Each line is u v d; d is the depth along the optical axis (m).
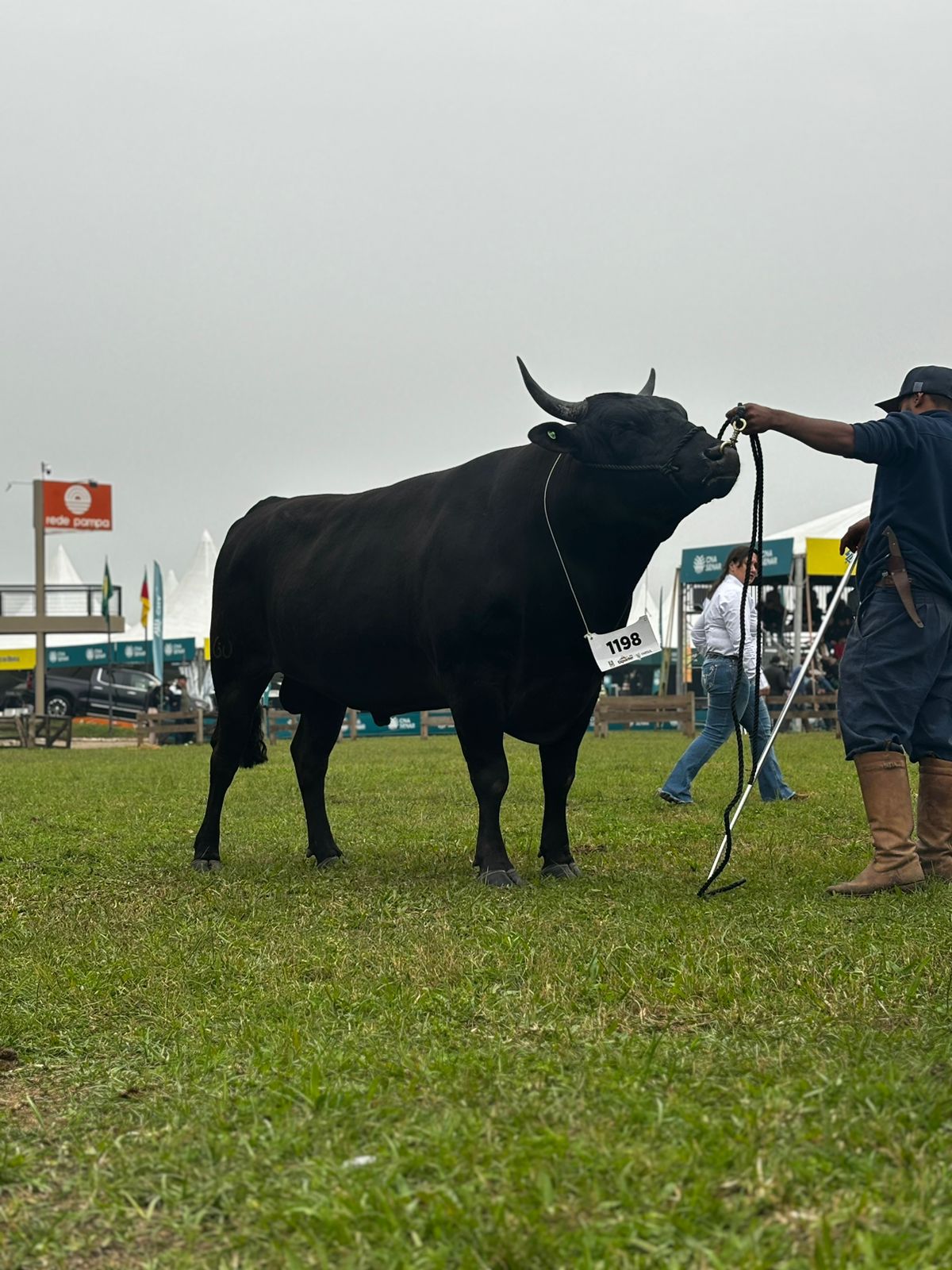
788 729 29.08
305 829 11.09
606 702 29.77
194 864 9.06
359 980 5.20
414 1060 4.02
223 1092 3.85
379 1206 2.96
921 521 6.90
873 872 6.83
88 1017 4.93
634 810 11.90
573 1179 3.02
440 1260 2.69
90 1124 3.77
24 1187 3.34
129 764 22.25
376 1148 3.34
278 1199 3.09
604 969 5.09
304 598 8.82
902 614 6.90
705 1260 2.63
